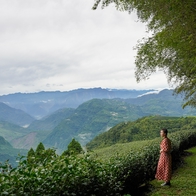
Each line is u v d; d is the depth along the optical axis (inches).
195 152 534.9
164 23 242.1
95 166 168.6
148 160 288.7
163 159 274.1
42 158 148.4
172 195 237.3
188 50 227.6
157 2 225.1
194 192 242.5
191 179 295.0
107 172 180.9
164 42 234.4
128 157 240.8
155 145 350.0
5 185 111.7
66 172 138.3
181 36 217.9
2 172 119.3
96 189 159.6
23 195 115.0
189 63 300.5
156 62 321.1
